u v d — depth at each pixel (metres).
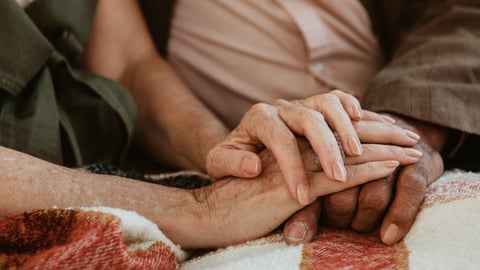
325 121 0.57
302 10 0.82
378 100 0.67
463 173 0.62
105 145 0.77
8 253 0.48
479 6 0.78
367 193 0.55
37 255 0.47
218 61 0.86
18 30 0.66
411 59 0.72
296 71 0.84
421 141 0.62
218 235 0.57
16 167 0.54
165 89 0.84
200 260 0.56
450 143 0.65
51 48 0.68
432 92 0.65
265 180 0.57
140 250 0.50
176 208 0.58
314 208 0.56
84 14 0.77
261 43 0.84
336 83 0.85
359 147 0.56
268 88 0.84
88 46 0.85
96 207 0.51
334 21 0.85
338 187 0.55
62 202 0.54
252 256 0.54
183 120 0.80
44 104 0.67
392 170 0.55
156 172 0.83
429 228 0.54
